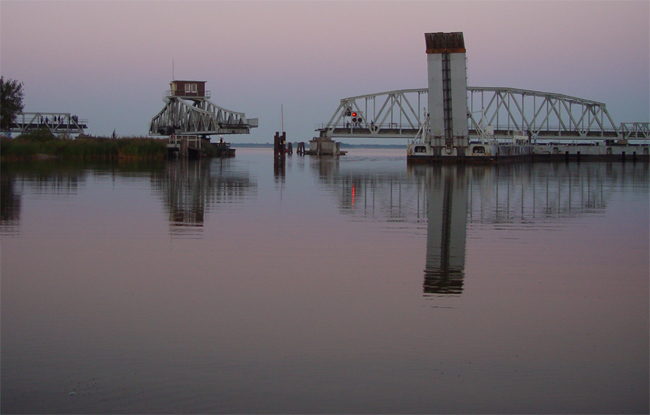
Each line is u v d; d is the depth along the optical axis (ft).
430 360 31.55
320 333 34.88
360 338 34.19
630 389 28.78
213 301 40.63
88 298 41.06
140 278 46.26
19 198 97.55
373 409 27.17
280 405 27.37
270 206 91.25
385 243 61.00
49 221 73.61
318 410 27.07
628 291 43.73
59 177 142.72
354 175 173.47
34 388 28.55
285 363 31.09
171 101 406.62
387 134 423.64
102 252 55.47
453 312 38.70
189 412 26.84
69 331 34.94
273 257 53.88
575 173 198.39
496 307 39.68
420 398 27.99
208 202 95.66
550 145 358.64
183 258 53.31
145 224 71.92
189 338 34.04
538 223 76.02
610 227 73.00
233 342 33.53
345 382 29.25
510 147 295.89
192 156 276.00
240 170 194.59
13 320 36.63
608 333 35.24
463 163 253.85
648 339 34.40
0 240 60.95
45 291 42.68
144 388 28.60
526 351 32.68
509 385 29.14
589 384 29.22
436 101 247.91
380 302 40.60
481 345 33.35
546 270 49.80
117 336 34.24
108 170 173.37
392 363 31.17
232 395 28.12
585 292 43.39
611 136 427.74
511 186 135.23
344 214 82.84
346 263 51.75
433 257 54.44
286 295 42.06
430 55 241.35
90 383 29.01
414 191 119.85
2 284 44.32
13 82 306.55
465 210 88.89
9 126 328.70
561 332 35.32
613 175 188.24
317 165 252.62
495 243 61.57
